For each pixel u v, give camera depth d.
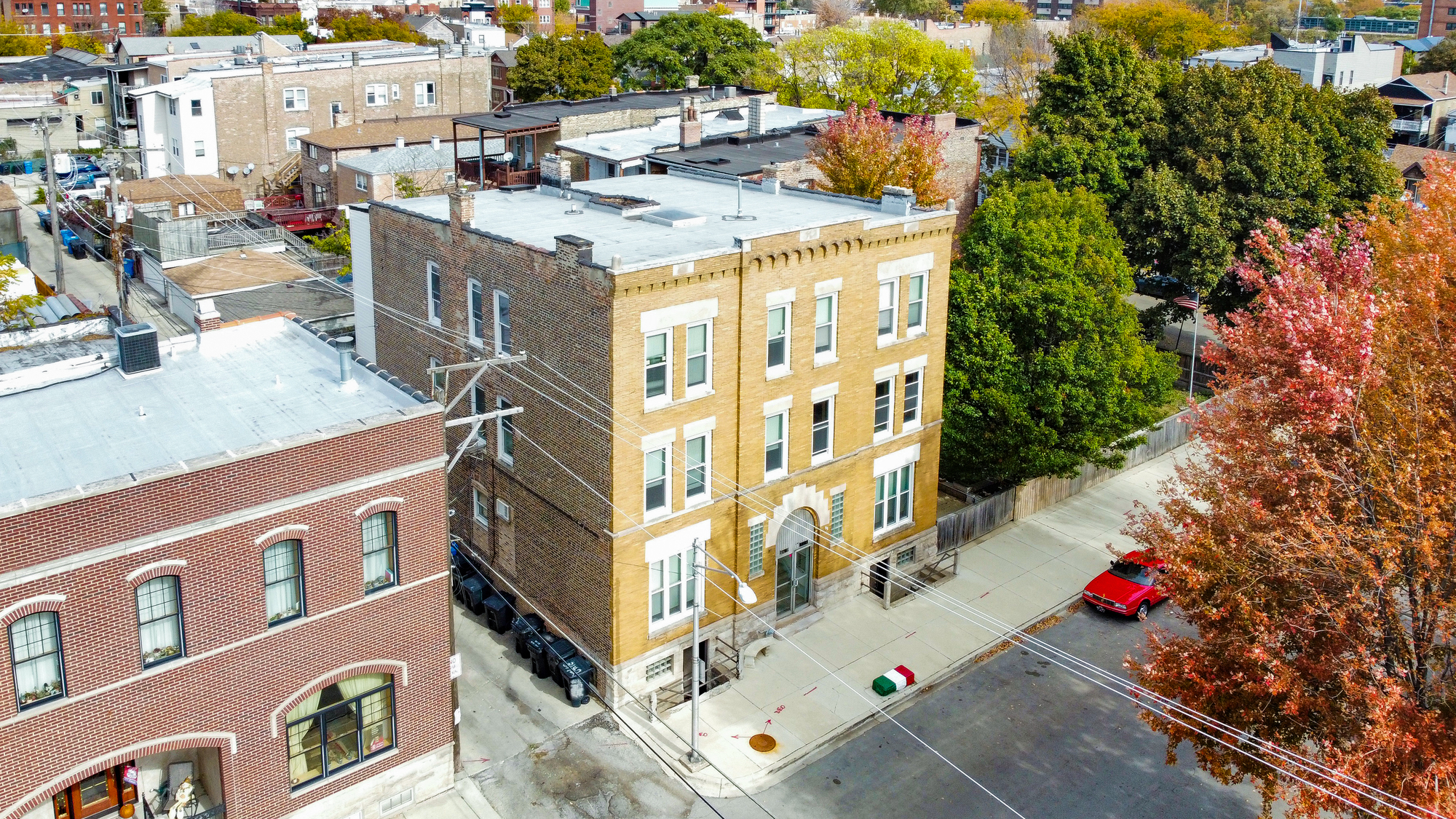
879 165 49.31
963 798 29.36
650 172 55.44
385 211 38.62
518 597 35.38
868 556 38.25
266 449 23.08
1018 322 41.44
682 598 33.09
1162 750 31.53
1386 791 21.70
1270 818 27.09
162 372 28.70
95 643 21.77
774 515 34.59
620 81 107.25
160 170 82.06
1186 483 28.56
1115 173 56.69
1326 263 31.97
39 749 21.55
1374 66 136.38
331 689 25.91
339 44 123.25
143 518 21.77
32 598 20.81
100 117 104.31
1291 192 55.00
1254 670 24.56
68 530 20.92
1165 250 57.44
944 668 35.03
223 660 23.58
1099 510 46.28
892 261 35.66
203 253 61.12
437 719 27.83
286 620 24.52
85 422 25.59
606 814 28.11
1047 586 40.03
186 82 87.25
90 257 72.62
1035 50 145.62
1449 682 23.94
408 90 96.44
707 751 30.62
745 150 57.50
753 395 32.84
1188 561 26.22
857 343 35.41
